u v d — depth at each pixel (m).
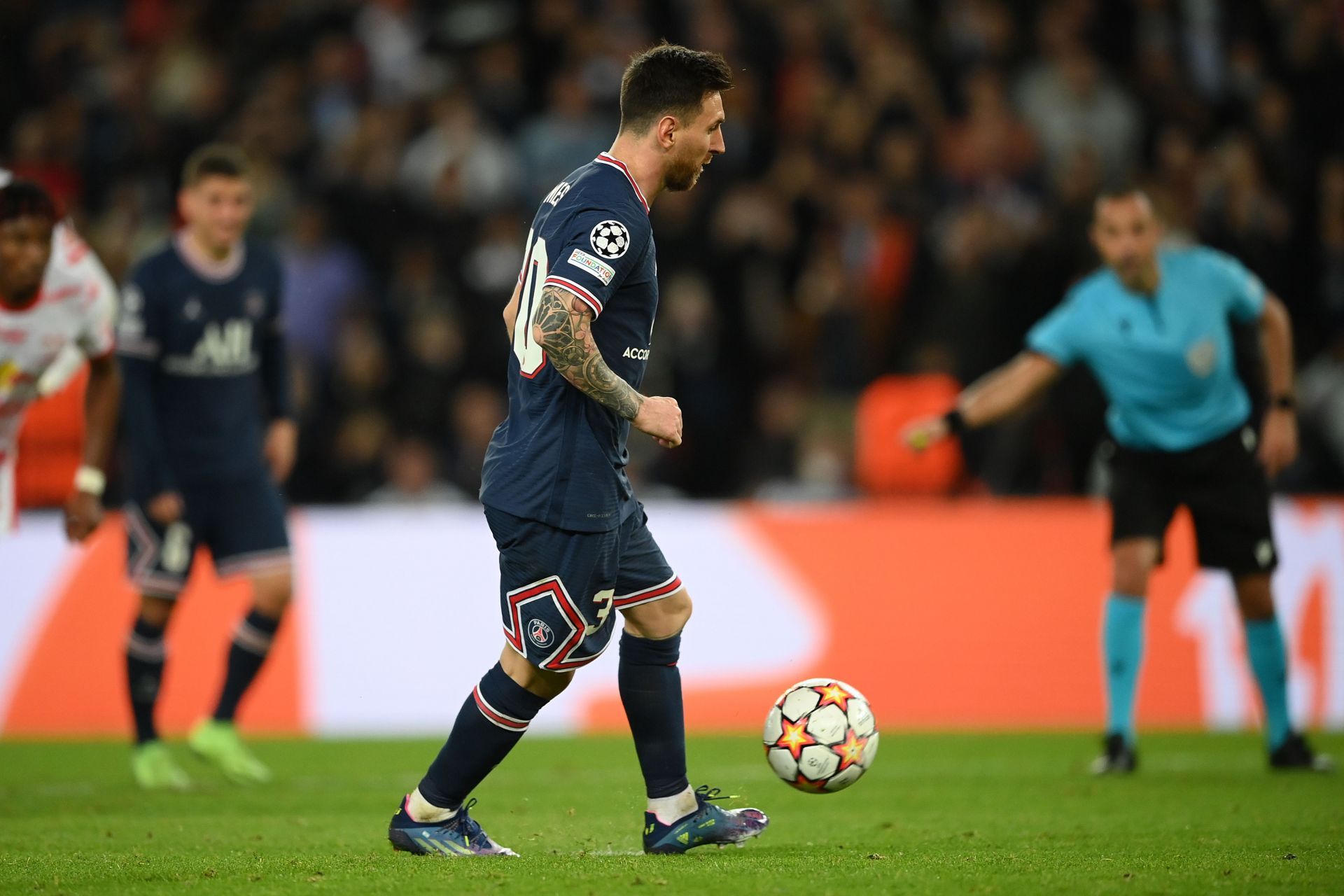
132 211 47.00
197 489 24.92
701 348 45.47
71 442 36.97
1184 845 16.41
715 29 52.16
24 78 52.25
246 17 53.78
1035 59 54.69
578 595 14.53
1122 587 24.91
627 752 29.55
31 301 20.39
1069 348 24.92
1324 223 48.56
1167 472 24.77
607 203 14.20
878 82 51.56
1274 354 25.12
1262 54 54.78
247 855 15.85
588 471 14.40
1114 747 24.92
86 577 33.56
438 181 47.50
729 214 48.22
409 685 33.88
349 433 41.56
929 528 35.41
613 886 13.12
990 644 34.88
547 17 53.34
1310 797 21.33
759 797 22.23
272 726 33.38
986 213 46.31
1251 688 34.31
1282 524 34.38
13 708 32.94
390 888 13.15
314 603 33.94
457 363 44.34
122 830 18.61
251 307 25.30
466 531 34.69
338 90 51.09
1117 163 52.19
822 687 15.79
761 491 42.91
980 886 13.30
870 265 47.22
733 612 34.75
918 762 27.38
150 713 24.55
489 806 21.11
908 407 40.25
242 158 24.92
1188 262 24.58
